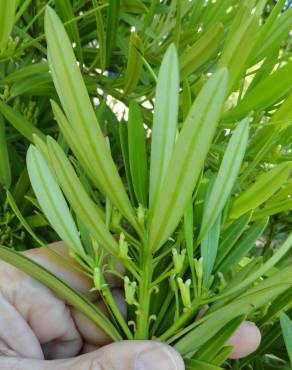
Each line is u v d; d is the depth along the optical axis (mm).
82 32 334
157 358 176
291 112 193
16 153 346
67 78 138
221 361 184
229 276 223
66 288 176
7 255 168
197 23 297
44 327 252
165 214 145
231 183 164
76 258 179
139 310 177
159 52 295
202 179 193
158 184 154
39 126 348
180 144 127
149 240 157
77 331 264
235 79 186
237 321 178
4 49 258
